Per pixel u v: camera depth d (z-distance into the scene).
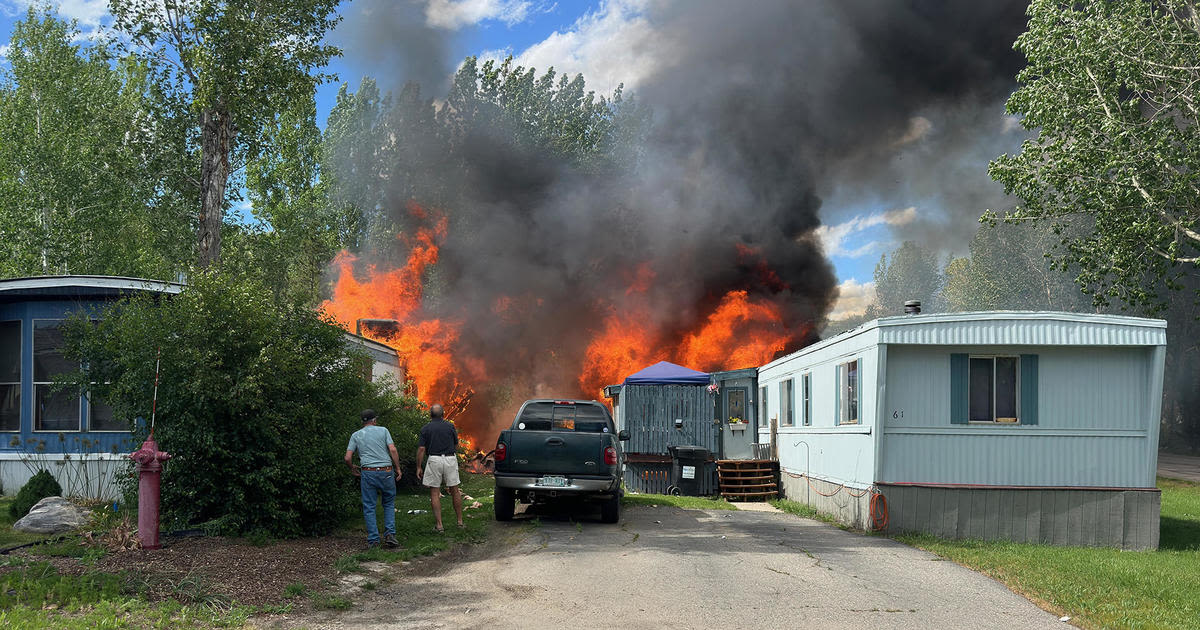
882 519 12.00
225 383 9.80
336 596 7.29
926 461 12.09
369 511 9.58
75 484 13.48
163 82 18.59
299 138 34.97
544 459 12.47
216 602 6.70
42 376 13.87
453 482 11.28
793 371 17.67
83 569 7.52
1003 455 12.04
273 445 10.05
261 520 9.91
